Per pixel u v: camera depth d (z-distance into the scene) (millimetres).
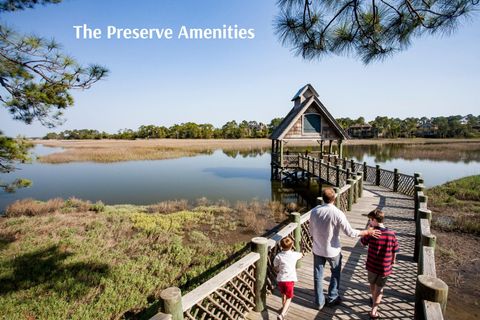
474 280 6012
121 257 8109
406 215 9430
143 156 42844
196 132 111562
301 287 4605
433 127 111562
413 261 5809
